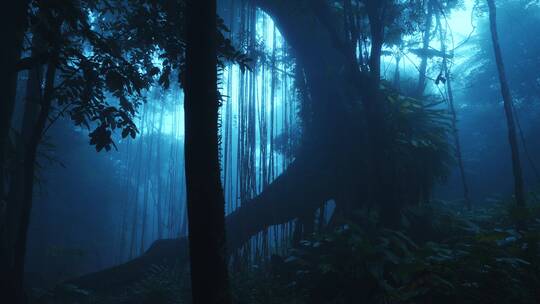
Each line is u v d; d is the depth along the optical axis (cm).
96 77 421
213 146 237
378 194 513
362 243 447
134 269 846
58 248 1018
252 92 850
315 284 504
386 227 491
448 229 571
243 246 822
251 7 899
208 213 230
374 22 500
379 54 501
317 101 788
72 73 408
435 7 607
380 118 500
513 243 415
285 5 779
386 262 451
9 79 381
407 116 593
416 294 368
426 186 624
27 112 593
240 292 546
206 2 248
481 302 358
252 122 831
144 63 510
